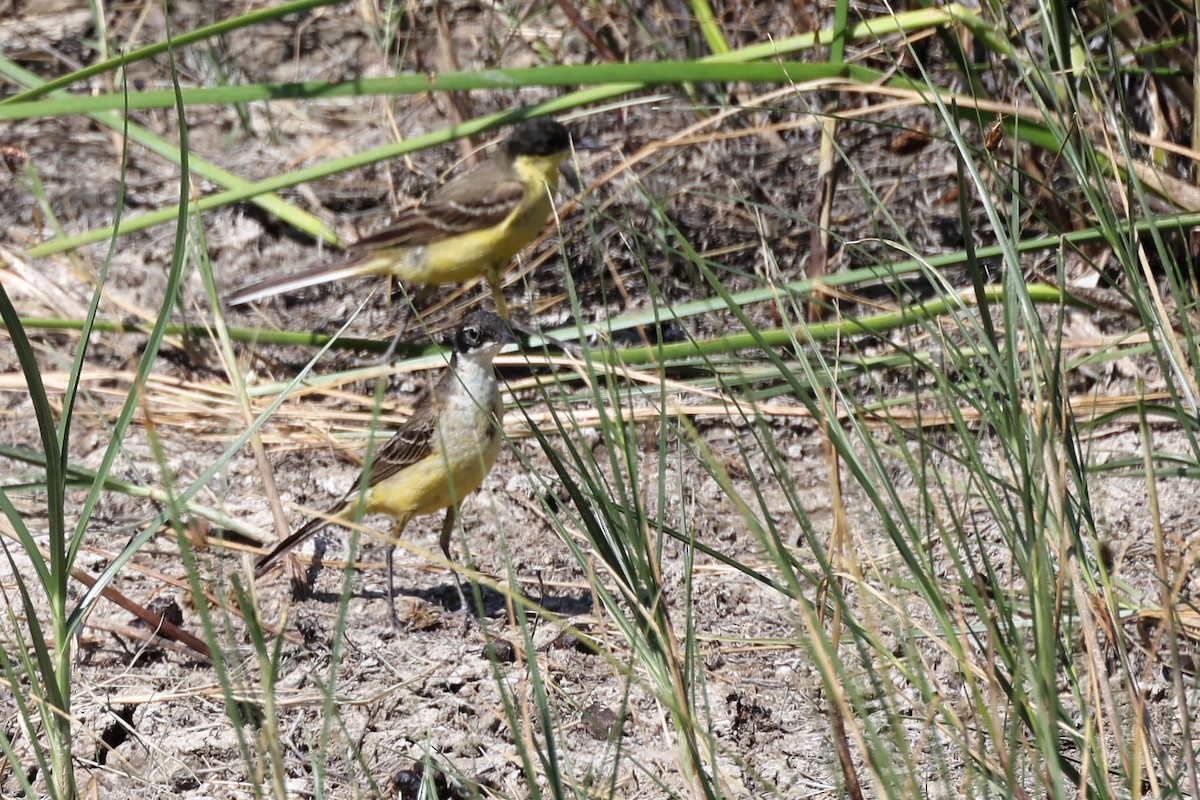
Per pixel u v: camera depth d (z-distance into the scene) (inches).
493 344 302.4
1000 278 404.5
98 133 511.2
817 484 350.3
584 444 220.8
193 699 274.1
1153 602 280.4
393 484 305.0
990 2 357.1
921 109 454.9
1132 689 194.4
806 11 461.1
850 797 213.0
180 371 411.2
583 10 516.4
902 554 203.8
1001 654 207.2
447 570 325.7
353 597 313.1
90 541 331.6
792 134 471.5
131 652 289.4
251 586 228.7
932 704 194.5
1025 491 194.2
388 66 526.0
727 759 251.3
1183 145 390.9
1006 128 341.7
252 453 371.2
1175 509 328.8
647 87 375.9
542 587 314.5
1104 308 373.1
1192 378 234.4
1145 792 223.0
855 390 382.0
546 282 446.9
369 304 445.7
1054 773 176.4
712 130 471.2
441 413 300.0
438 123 510.3
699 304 361.7
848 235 433.1
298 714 269.4
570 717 264.8
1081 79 362.0
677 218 445.4
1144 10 383.6
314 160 489.4
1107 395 370.6
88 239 408.2
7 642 286.0
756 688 275.0
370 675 283.6
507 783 248.4
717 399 366.6
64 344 418.0
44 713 210.2
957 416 219.3
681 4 504.4
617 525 213.3
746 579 311.1
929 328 254.4
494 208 401.7
